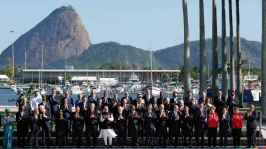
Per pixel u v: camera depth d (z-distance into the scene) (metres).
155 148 34.22
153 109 34.78
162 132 34.56
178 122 34.56
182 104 35.00
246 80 142.25
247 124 34.38
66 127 34.47
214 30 58.62
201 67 51.62
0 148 33.72
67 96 35.09
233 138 34.53
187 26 48.47
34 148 33.81
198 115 34.34
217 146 35.06
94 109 34.47
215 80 58.69
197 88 146.88
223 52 62.03
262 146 34.94
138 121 34.47
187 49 48.38
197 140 34.47
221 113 34.69
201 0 51.81
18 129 34.03
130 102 35.16
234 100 35.78
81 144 34.53
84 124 38.09
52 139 34.62
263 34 44.75
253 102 78.69
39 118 33.91
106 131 34.03
